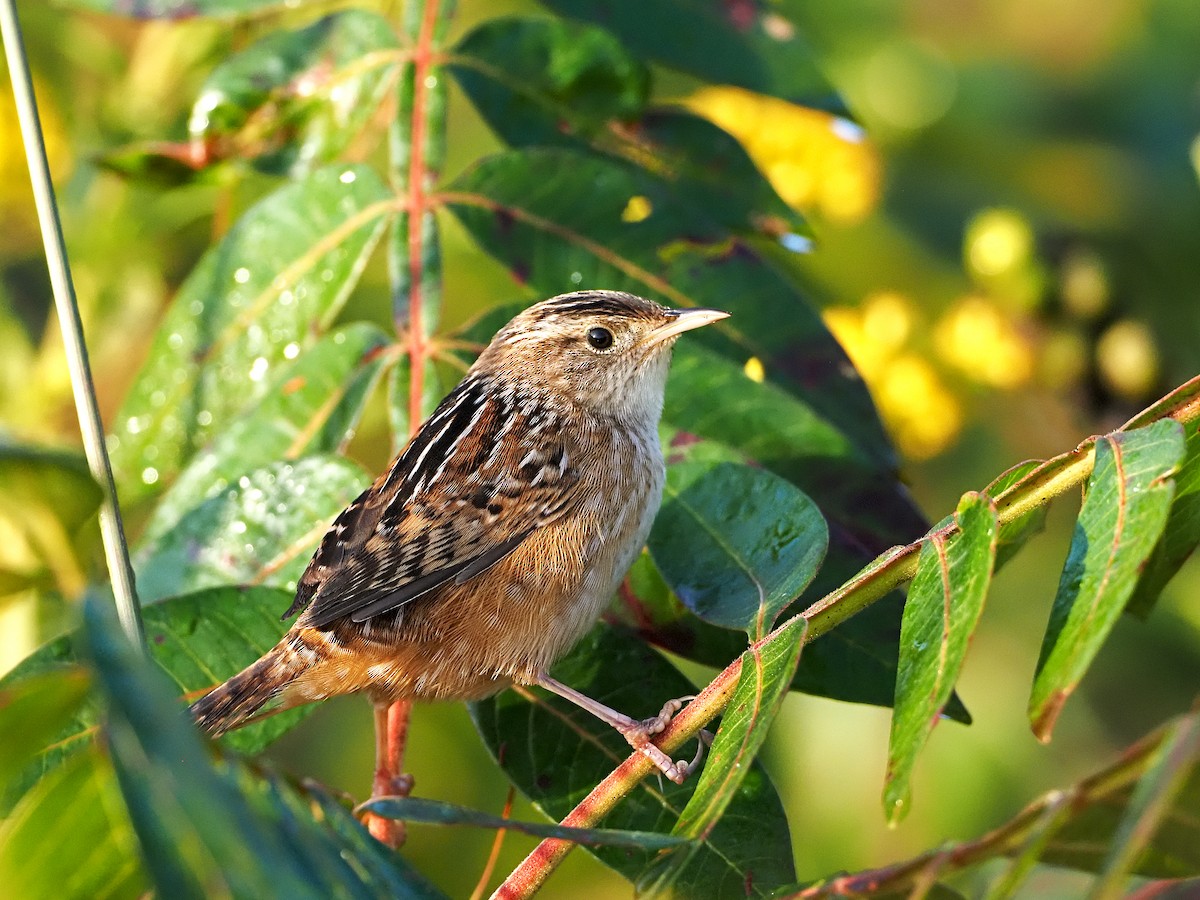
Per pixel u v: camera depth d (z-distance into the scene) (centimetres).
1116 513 500
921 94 1323
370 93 853
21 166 1118
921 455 1079
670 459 766
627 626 792
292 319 821
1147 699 1085
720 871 642
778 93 884
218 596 736
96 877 452
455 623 777
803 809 1066
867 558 760
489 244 827
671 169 884
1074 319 1136
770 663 561
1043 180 1307
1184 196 1270
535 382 860
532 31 858
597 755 738
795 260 1140
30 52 1120
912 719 501
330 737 1116
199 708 708
